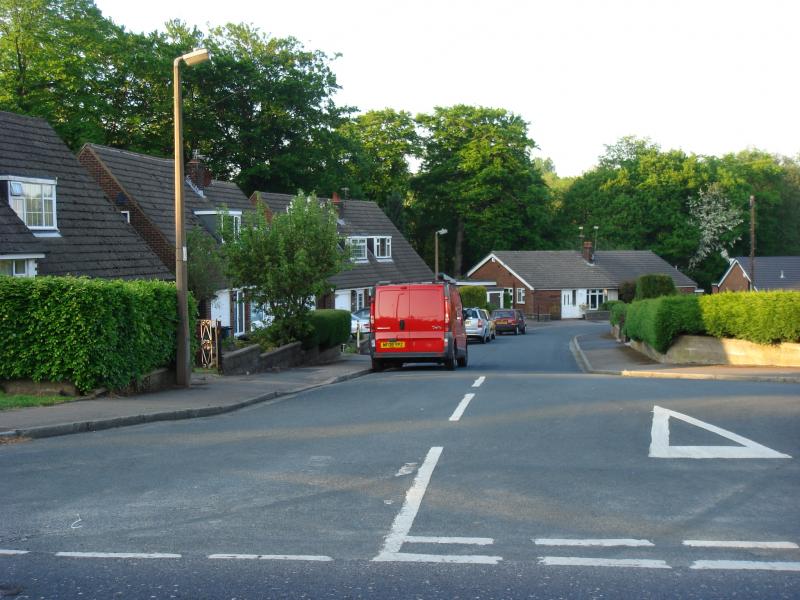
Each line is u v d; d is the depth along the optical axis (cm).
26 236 2366
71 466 922
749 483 815
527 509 724
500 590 526
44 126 2984
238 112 5828
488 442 1039
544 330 6406
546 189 8825
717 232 8819
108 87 5044
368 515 708
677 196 9106
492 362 3173
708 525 673
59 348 1484
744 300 2367
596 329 6362
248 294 2647
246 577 552
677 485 808
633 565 575
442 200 8231
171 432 1175
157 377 1722
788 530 659
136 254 2966
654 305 2658
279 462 931
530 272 8244
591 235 9288
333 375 2219
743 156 10781
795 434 1064
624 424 1154
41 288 1482
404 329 2495
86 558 595
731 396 1453
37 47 4262
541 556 595
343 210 5975
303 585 536
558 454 959
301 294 2623
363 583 539
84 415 1277
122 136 5212
